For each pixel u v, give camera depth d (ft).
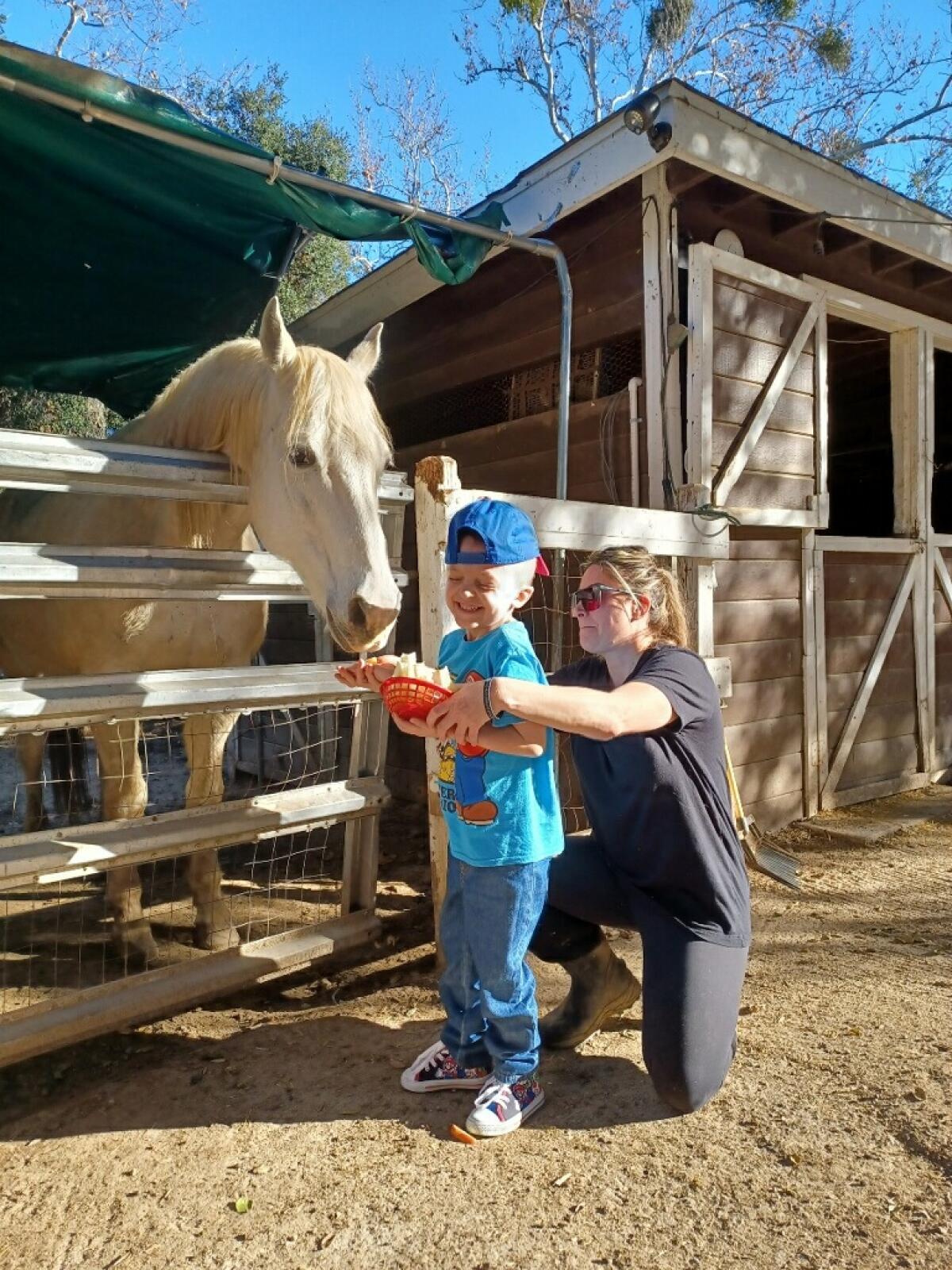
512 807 6.15
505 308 16.33
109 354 17.89
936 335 18.40
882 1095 6.68
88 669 9.68
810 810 15.67
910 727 18.15
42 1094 7.54
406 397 19.26
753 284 13.97
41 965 10.05
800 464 15.08
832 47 50.70
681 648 6.61
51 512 10.57
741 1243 5.23
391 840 15.43
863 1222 5.34
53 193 12.41
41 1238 5.63
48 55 8.54
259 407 8.36
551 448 15.38
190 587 8.15
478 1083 7.03
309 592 8.61
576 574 13.74
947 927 10.62
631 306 13.69
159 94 9.43
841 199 14.46
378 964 10.11
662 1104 6.75
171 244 14.03
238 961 8.83
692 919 6.74
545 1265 5.14
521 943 6.34
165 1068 7.80
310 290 43.47
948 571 18.98
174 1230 5.63
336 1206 5.75
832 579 16.24
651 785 6.40
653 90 11.85
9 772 21.06
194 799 10.10
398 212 11.47
